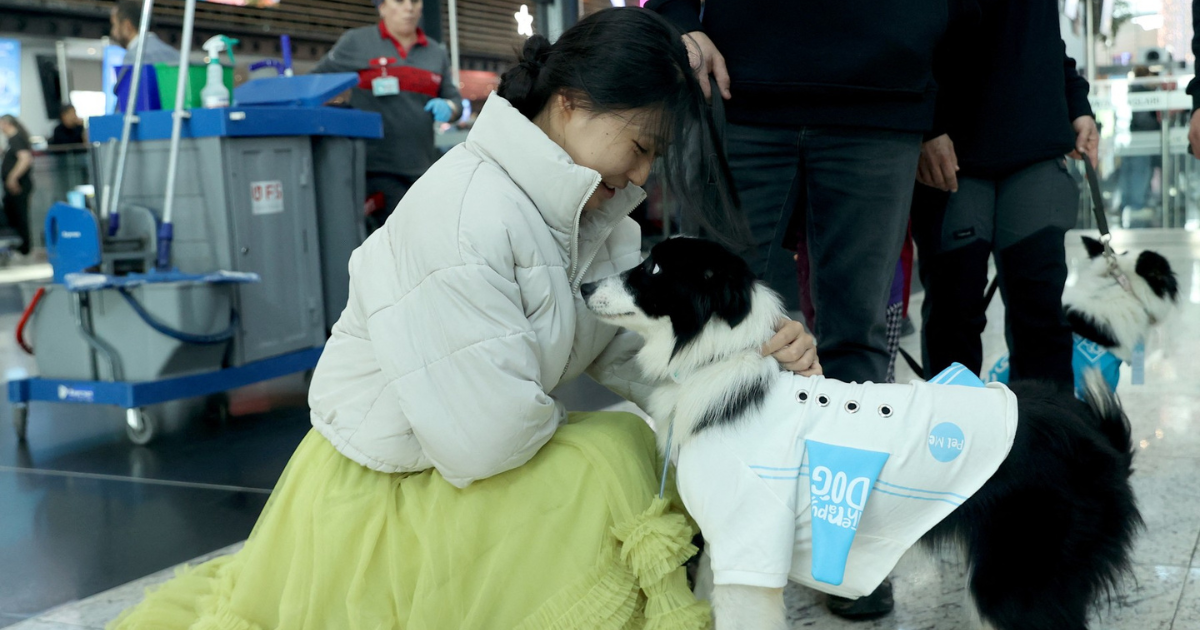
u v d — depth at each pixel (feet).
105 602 7.36
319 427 5.79
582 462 5.49
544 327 5.28
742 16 7.28
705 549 6.06
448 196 5.08
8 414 13.71
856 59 7.01
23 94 36.32
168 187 11.90
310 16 43.88
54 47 37.09
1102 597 6.73
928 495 5.32
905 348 16.58
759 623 5.22
